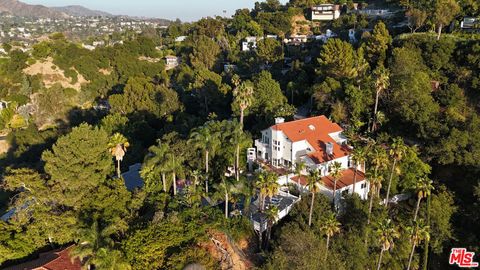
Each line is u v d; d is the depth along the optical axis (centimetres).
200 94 12100
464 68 9094
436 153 7594
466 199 7150
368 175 6144
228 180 6144
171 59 17575
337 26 15775
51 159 5544
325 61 9950
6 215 6775
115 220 5228
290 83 10669
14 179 5384
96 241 4566
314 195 5981
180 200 5925
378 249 6056
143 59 17312
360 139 8088
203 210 5769
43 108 13338
